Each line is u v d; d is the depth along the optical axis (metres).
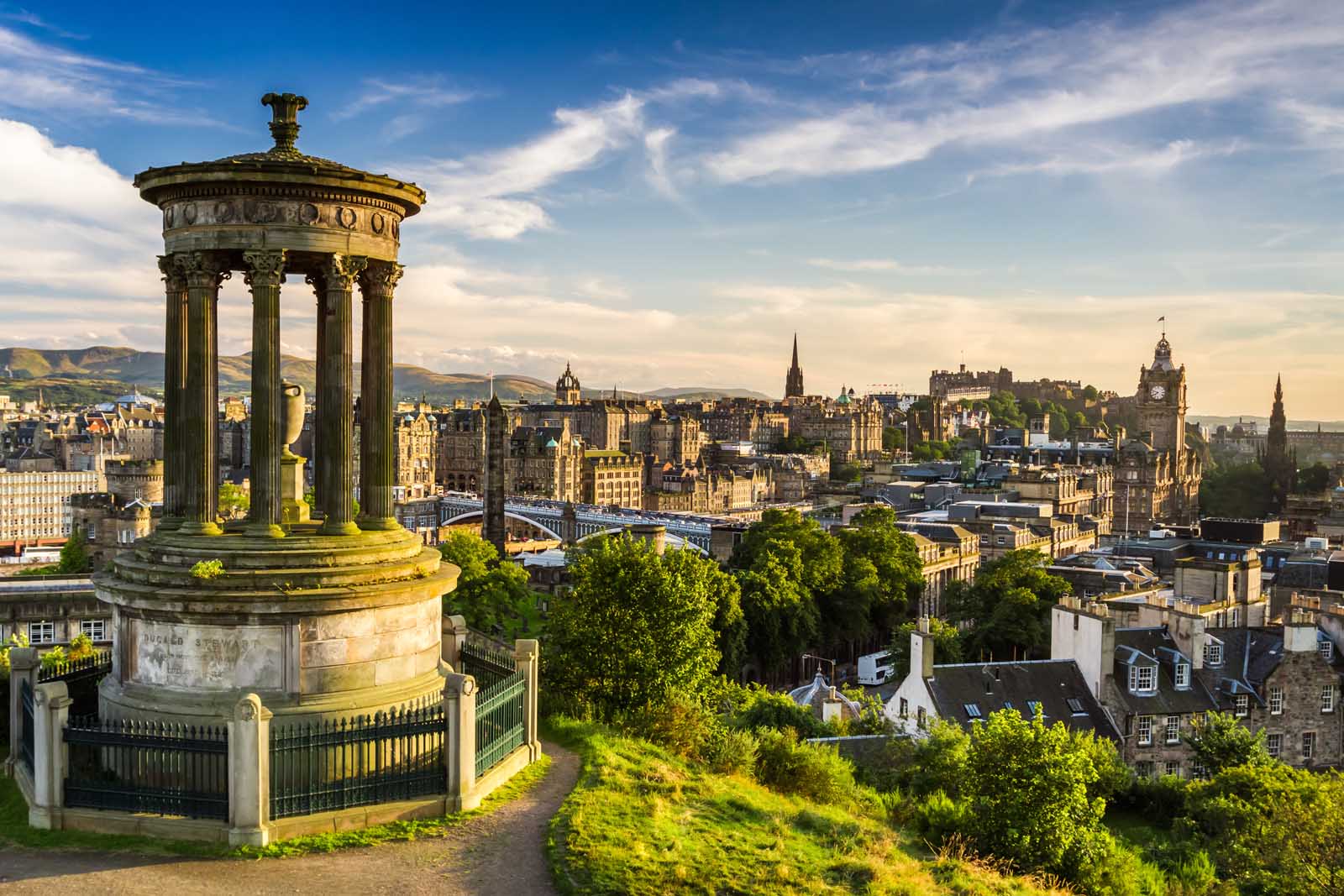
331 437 33.16
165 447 33.91
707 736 44.28
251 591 30.56
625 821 28.86
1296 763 83.56
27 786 29.33
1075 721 79.69
